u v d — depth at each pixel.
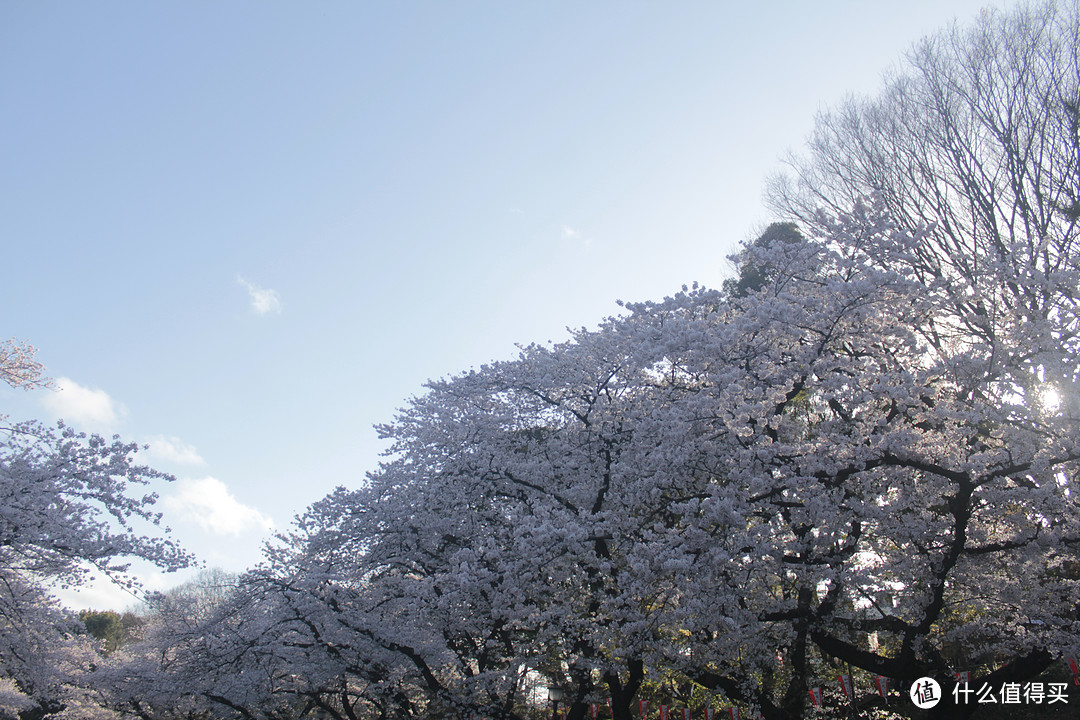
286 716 19.20
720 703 15.70
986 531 11.09
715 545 10.38
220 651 16.25
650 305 12.42
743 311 13.05
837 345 11.69
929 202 17.14
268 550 16.23
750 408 9.97
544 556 11.83
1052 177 15.42
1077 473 10.57
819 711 13.16
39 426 12.28
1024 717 13.18
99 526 12.09
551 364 14.66
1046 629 10.99
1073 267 10.53
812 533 10.52
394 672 15.55
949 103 16.89
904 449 10.16
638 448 12.30
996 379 10.66
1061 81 15.66
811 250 12.11
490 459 14.53
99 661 20.41
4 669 15.07
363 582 16.23
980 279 11.17
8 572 12.73
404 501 14.91
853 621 11.60
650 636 10.98
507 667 14.02
